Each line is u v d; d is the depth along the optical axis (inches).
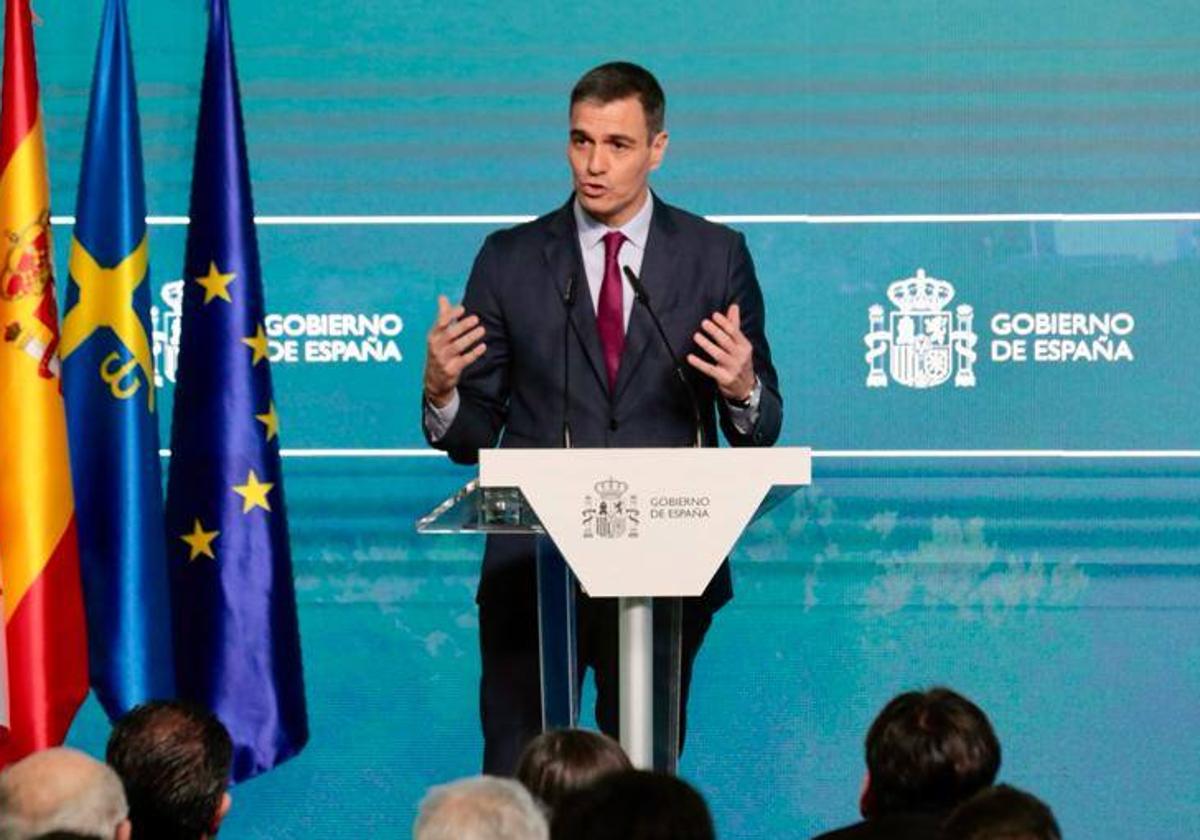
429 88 625.6
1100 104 619.2
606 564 392.8
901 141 620.4
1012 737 613.3
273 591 542.0
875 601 616.7
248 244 546.6
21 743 517.7
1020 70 620.1
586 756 339.6
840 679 615.8
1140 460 616.4
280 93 625.6
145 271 541.6
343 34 625.0
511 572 483.5
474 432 461.4
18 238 527.2
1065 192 618.8
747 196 621.6
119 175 540.7
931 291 619.2
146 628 531.8
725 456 392.8
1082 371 618.2
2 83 537.3
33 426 522.0
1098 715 613.3
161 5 624.7
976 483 617.9
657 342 477.7
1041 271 618.8
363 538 621.3
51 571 520.1
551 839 261.4
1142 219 618.2
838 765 614.2
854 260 620.4
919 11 621.3
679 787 254.5
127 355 536.1
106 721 614.2
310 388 622.8
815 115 621.0
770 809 613.6
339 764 617.0
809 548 617.9
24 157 530.0
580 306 481.4
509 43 625.6
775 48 621.6
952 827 288.5
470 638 619.5
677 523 393.1
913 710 339.6
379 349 623.8
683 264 483.8
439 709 618.8
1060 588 615.2
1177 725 612.1
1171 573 614.5
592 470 392.5
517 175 625.6
